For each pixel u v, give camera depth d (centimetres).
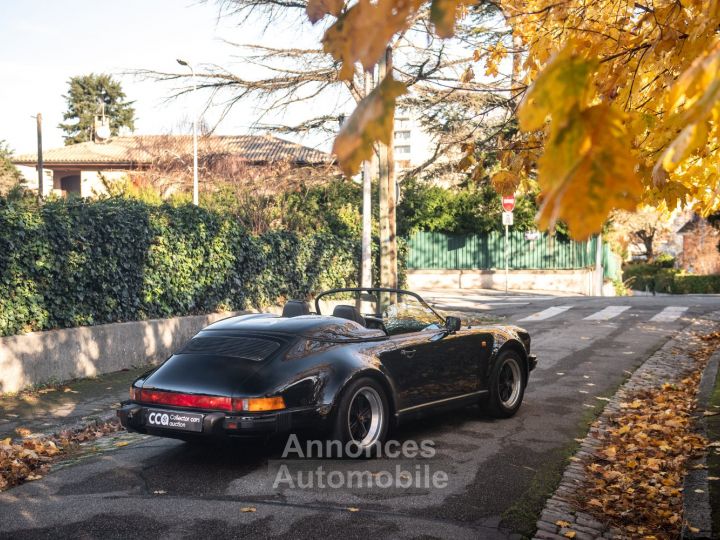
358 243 2027
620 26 451
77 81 8194
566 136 120
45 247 1003
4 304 949
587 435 742
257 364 607
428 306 763
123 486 574
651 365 1190
